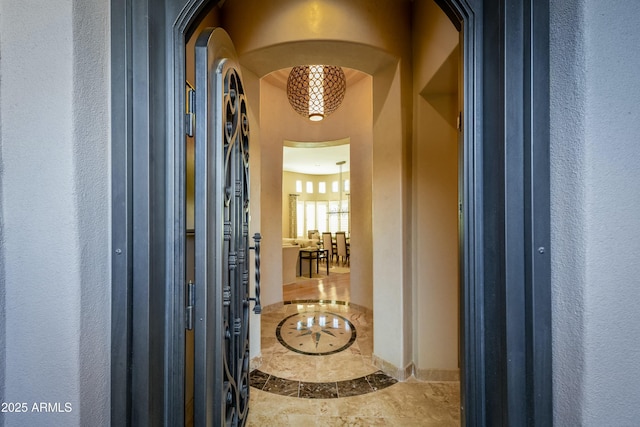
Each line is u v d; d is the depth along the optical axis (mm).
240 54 2119
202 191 886
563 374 589
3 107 589
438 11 1827
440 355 2188
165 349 735
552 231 613
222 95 1021
